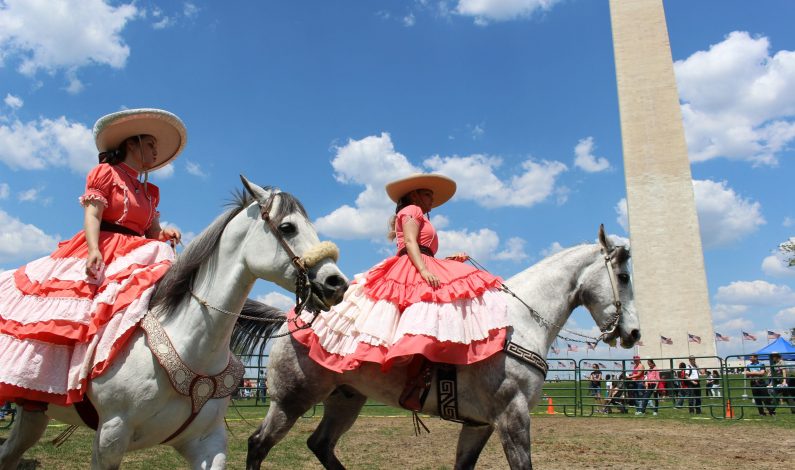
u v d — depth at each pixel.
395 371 4.91
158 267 3.69
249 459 5.07
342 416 5.61
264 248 3.44
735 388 15.99
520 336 4.83
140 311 3.41
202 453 3.53
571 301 5.38
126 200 3.81
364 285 5.07
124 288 3.47
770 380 16.94
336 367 4.84
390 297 4.85
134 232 3.92
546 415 17.30
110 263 3.65
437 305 4.66
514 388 4.61
